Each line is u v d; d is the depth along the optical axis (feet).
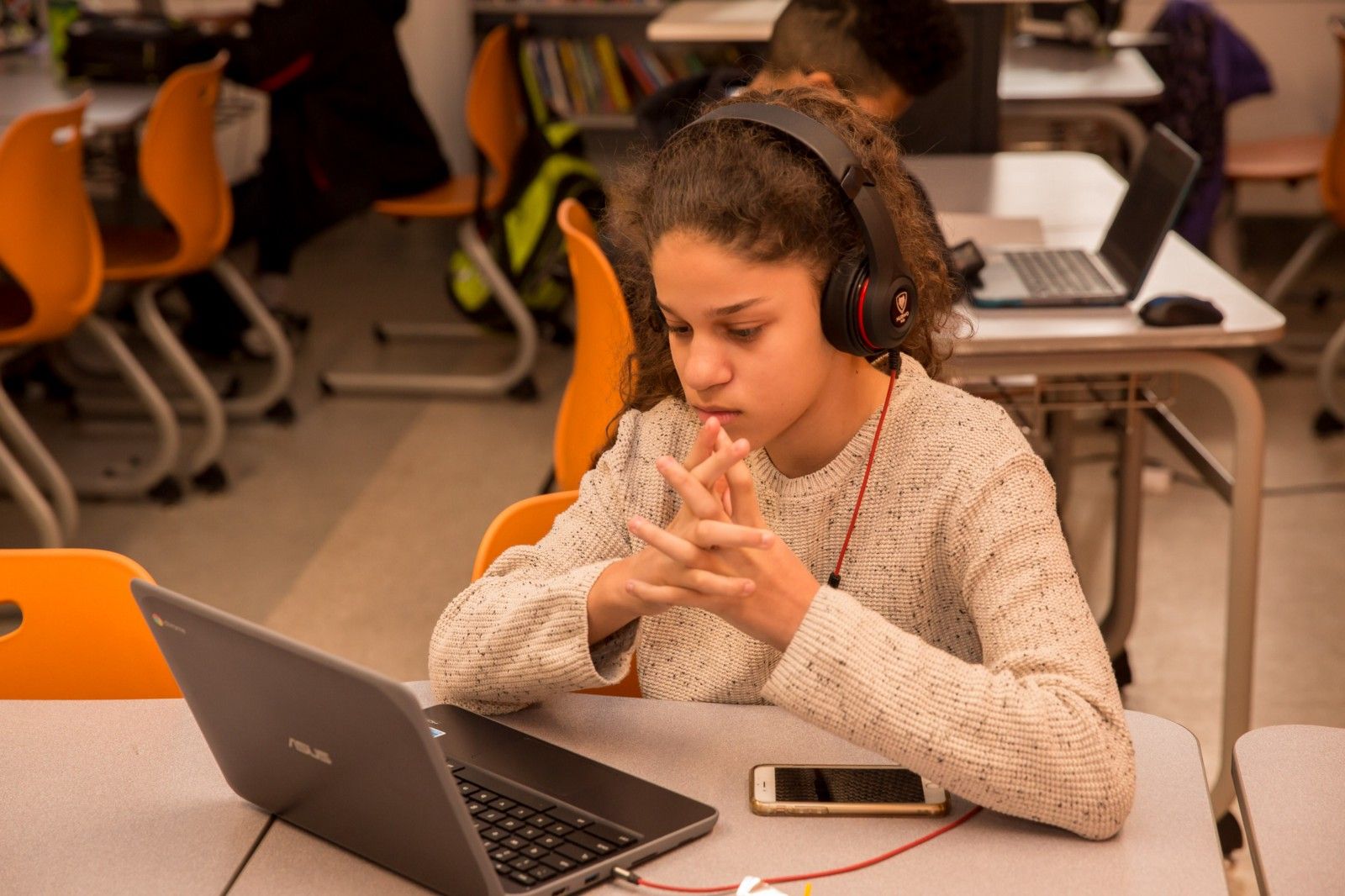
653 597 3.25
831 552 3.83
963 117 10.40
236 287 11.80
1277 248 16.26
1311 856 3.01
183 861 3.12
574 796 3.26
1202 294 7.04
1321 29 16.34
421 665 8.50
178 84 10.14
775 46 6.95
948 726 3.11
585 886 2.96
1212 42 13.50
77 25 12.30
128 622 4.22
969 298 6.97
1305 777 3.31
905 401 3.79
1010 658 3.31
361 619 9.05
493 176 13.34
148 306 10.64
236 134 17.04
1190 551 9.80
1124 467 7.70
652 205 3.38
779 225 3.22
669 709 3.76
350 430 12.10
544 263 12.40
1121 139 14.03
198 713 3.23
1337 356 11.44
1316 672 8.25
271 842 3.19
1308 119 16.69
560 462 6.95
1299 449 11.39
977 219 8.11
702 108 4.33
